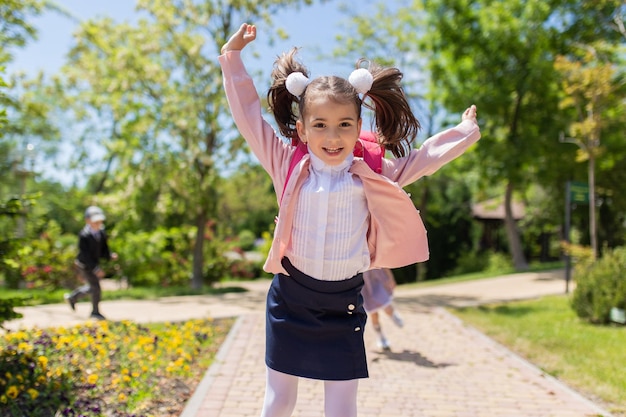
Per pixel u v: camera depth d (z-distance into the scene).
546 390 5.14
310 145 2.44
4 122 4.65
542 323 8.49
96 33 15.36
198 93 15.07
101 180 25.58
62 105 17.20
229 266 19.09
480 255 25.83
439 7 18.33
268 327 2.67
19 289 15.91
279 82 2.65
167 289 14.80
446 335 7.62
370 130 2.76
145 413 4.23
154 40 14.97
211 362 5.80
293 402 2.66
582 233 23.45
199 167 15.51
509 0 18.16
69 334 6.22
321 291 2.54
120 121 15.30
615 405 4.76
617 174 20.12
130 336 6.62
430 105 20.27
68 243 19.11
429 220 24.84
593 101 11.00
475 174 20.92
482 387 5.23
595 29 17.08
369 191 2.52
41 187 29.31
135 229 18.55
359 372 2.59
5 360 4.63
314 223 2.51
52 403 4.20
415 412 4.53
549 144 17.62
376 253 2.64
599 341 7.14
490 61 18.09
